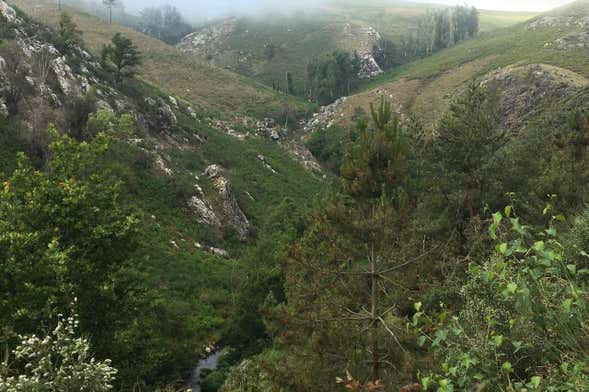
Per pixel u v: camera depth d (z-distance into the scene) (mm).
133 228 17141
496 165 21422
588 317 3352
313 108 141500
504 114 89062
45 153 41969
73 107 50406
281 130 109562
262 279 32000
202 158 69625
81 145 18047
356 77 163750
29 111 45656
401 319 10242
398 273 10664
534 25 153500
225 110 116688
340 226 10875
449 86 124875
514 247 3363
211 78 134500
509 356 4613
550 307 3424
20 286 13688
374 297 10484
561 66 102438
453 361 4184
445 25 191000
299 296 11289
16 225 15391
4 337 11383
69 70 58531
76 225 15859
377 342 10055
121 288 16922
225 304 39438
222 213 57156
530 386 3412
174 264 41844
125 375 15883
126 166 50438
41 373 7871
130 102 66688
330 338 10195
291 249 11875
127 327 16953
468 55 145250
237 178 70688
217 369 30062
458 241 18031
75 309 13852
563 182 18344
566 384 3244
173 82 122188
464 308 6977
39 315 13125
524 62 113188
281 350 12102
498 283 3680
